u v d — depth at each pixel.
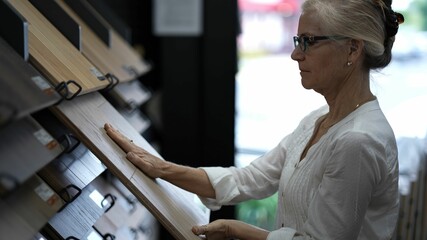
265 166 1.83
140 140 1.82
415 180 2.61
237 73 3.69
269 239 1.45
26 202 1.12
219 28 3.63
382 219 1.49
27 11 1.58
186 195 1.81
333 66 1.43
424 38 3.43
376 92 1.63
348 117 1.46
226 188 1.74
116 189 2.21
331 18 1.38
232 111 3.72
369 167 1.35
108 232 1.86
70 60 1.51
